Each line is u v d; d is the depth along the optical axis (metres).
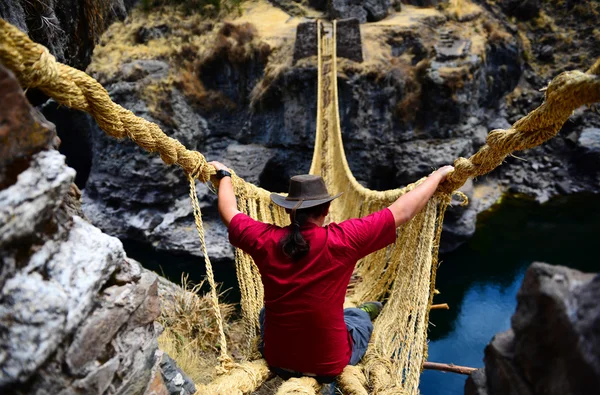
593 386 0.85
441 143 19.22
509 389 1.10
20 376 0.94
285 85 18.95
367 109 18.83
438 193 2.23
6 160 0.97
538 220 18.12
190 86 19.70
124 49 19.77
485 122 21.83
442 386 10.14
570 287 0.94
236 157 19.80
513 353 1.11
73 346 1.08
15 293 0.96
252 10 23.41
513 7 24.05
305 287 1.77
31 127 1.02
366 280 3.57
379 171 19.89
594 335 0.86
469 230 16.61
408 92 19.09
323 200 1.83
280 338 1.86
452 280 15.46
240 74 19.95
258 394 3.33
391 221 1.86
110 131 1.75
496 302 14.10
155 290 1.41
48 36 3.08
